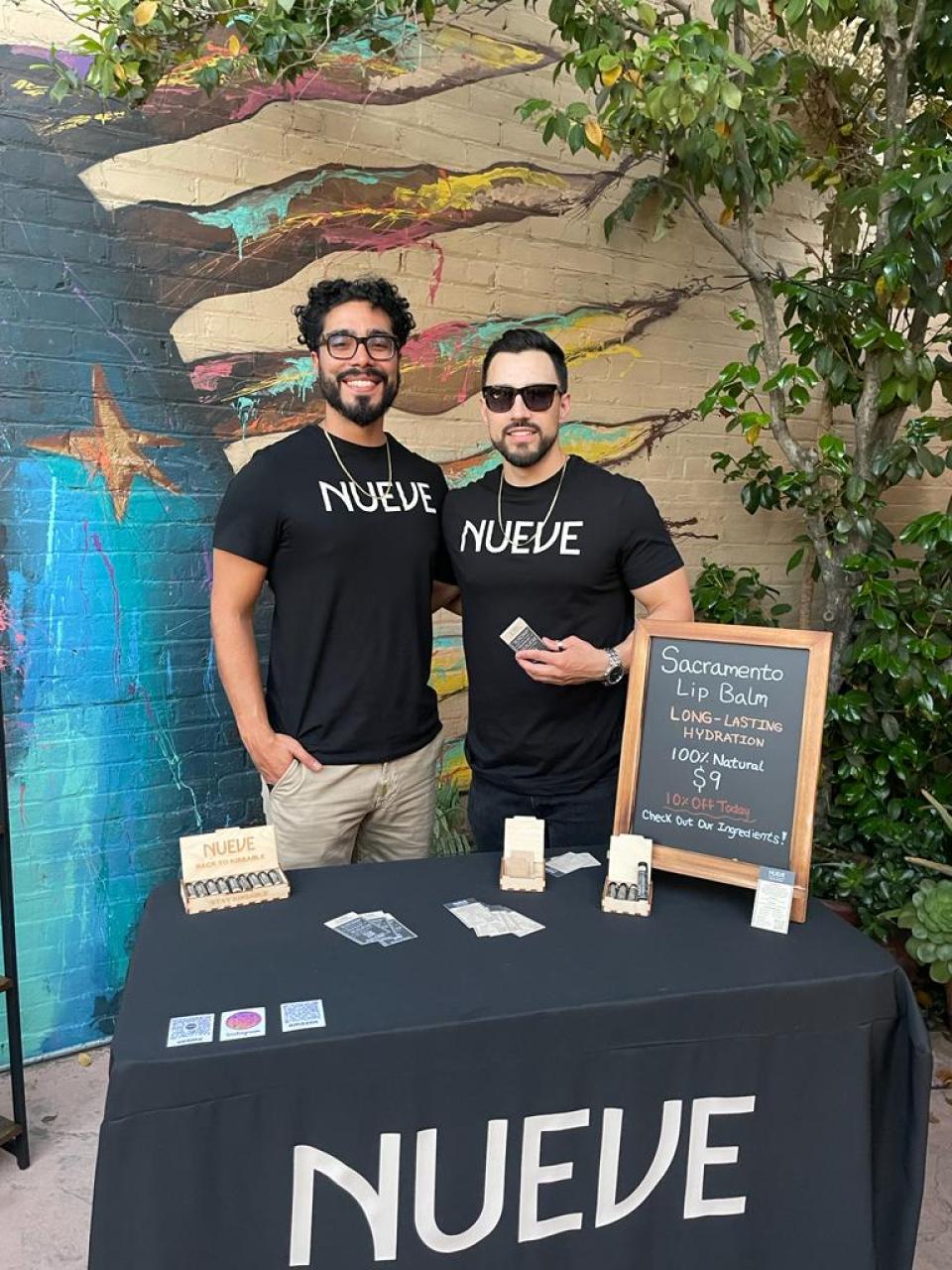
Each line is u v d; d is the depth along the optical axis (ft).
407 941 4.98
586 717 6.79
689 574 12.28
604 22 8.36
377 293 6.67
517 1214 4.40
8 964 6.95
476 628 6.90
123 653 8.50
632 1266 4.59
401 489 6.99
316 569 6.66
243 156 8.50
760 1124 4.66
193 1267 3.95
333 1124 4.10
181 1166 3.91
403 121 9.29
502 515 6.81
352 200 9.12
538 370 6.41
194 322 8.48
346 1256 4.20
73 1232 6.42
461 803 10.61
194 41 7.30
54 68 7.21
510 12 9.80
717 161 9.48
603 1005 4.38
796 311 10.27
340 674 6.81
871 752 10.30
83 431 8.09
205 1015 4.21
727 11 8.89
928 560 10.28
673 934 5.13
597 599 6.72
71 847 8.43
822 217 11.33
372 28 8.27
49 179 7.69
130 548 8.43
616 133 9.39
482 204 9.92
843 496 10.01
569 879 5.85
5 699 8.00
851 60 11.38
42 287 7.77
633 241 11.10
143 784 8.72
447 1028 4.19
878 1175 4.99
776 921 5.16
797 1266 4.76
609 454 11.31
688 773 5.62
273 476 6.66
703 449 12.14
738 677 5.53
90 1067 8.37
